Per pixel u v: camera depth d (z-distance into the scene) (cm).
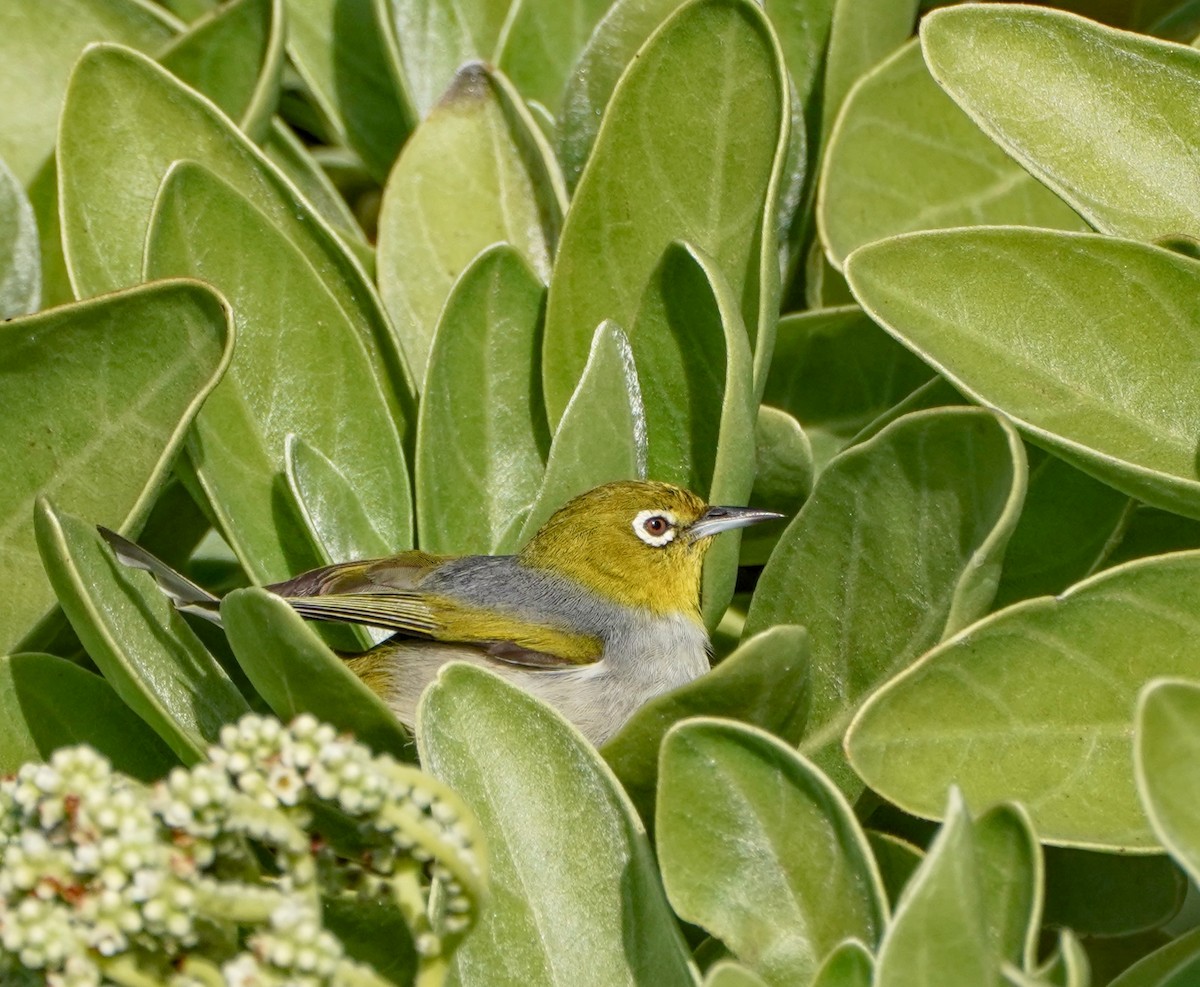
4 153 1272
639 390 1068
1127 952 979
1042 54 1023
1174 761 629
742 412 946
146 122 1120
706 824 736
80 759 585
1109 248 926
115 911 550
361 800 586
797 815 730
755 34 1059
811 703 906
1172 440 922
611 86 1228
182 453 1012
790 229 1205
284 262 1075
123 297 916
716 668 762
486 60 1341
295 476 1022
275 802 585
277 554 1067
